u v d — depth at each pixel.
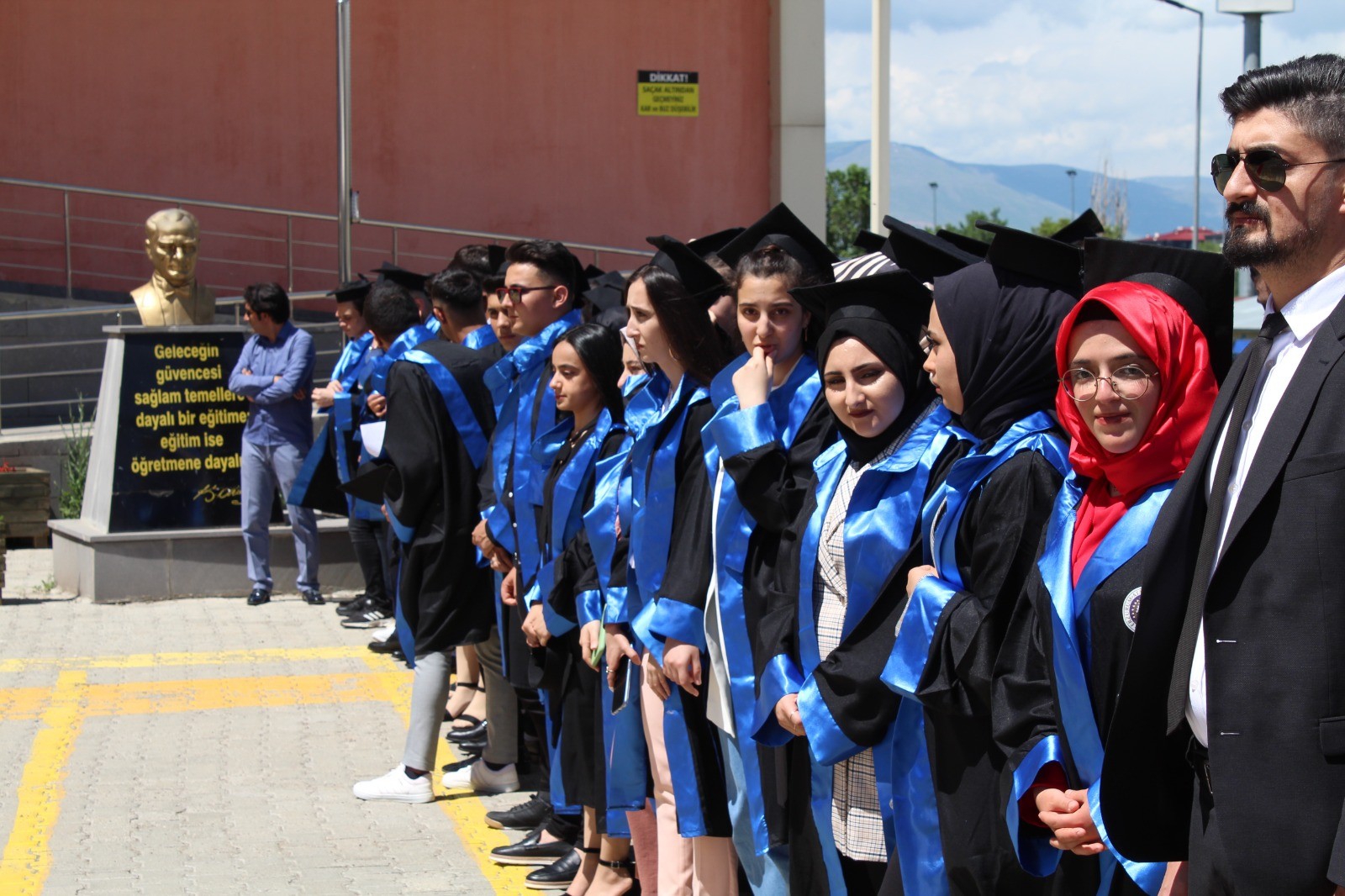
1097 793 2.51
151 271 15.42
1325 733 2.07
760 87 17.00
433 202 16.27
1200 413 2.51
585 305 5.92
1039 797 2.62
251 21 15.62
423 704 5.84
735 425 3.62
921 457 3.12
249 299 9.69
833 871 3.30
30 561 11.23
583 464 4.64
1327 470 2.09
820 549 3.32
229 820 5.59
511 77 16.39
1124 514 2.56
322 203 15.95
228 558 10.00
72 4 15.05
